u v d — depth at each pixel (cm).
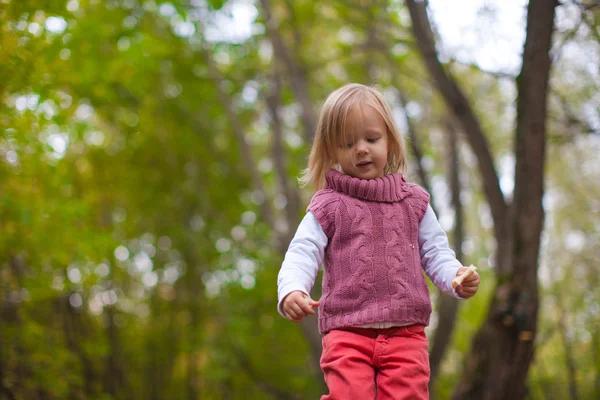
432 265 254
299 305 228
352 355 237
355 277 242
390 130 256
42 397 799
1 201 653
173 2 945
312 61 1132
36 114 657
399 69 909
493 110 952
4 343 723
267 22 973
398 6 932
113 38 940
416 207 256
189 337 1213
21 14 570
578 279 838
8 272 764
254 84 1077
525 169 553
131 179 1224
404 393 232
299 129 1273
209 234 1284
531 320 554
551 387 776
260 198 1024
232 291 1231
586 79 665
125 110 1113
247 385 1294
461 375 587
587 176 966
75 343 951
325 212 251
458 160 1025
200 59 1108
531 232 554
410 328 242
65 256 754
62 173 799
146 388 1174
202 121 1227
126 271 1133
